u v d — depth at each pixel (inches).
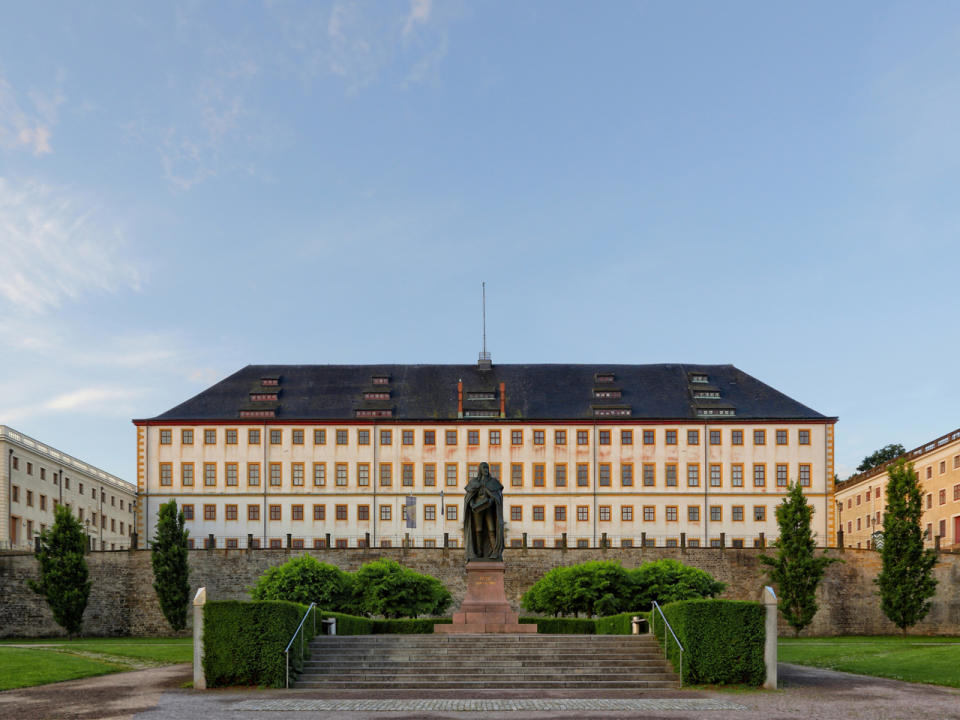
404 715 995.9
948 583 2839.6
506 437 3794.3
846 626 2864.2
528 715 995.9
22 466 3444.9
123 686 1256.2
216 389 3922.2
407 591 2544.3
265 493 3740.2
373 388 3924.7
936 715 994.7
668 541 3580.2
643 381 4003.4
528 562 2992.1
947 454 3361.2
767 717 981.2
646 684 1235.2
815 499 3722.9
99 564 2878.9
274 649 1230.9
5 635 2751.0
